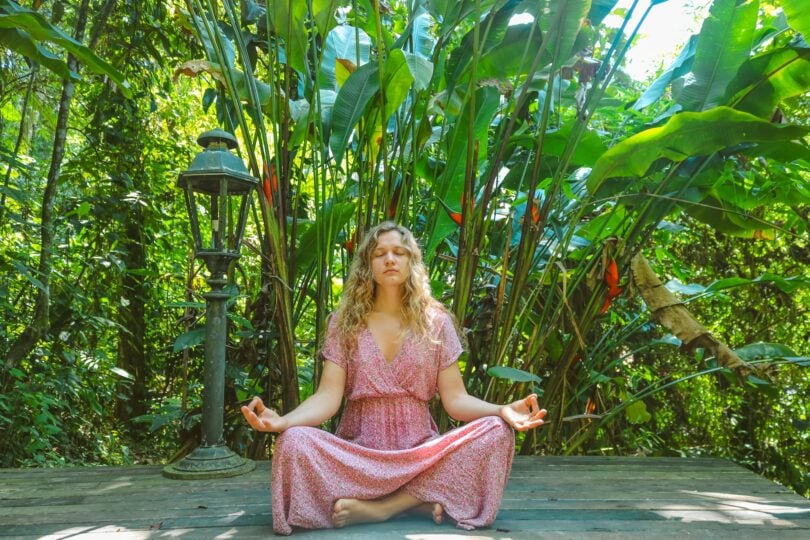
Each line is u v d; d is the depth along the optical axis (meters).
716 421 4.87
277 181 2.73
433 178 3.13
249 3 3.22
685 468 2.80
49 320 3.86
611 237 3.06
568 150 2.72
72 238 4.63
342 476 1.84
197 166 2.46
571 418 3.26
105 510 2.08
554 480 2.56
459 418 2.04
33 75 4.13
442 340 2.04
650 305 3.09
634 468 2.79
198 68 2.71
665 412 4.88
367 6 3.20
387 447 2.00
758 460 4.70
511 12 2.68
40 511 2.07
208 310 2.56
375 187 2.79
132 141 4.63
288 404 2.84
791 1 2.49
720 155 2.95
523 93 2.60
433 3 2.82
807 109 4.09
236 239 2.57
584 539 1.83
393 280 2.00
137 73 4.83
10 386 3.62
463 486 1.88
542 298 3.53
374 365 2.00
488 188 2.67
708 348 3.02
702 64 2.88
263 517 2.00
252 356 3.08
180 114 5.79
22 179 4.49
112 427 4.88
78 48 2.48
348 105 2.64
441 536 1.79
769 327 4.74
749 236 3.38
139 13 4.56
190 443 3.02
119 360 4.98
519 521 2.00
